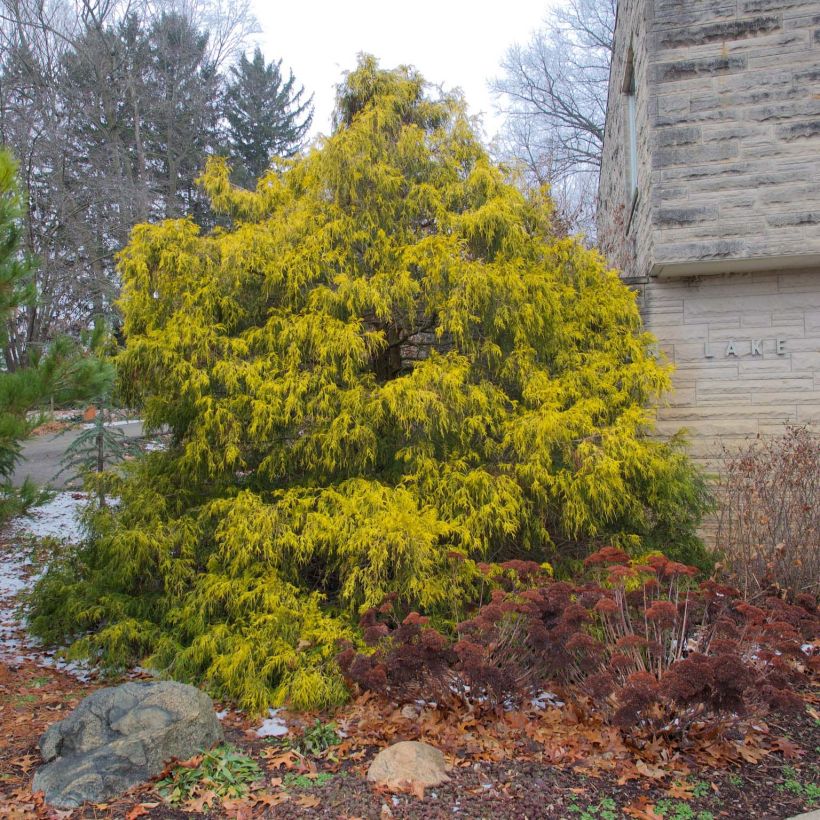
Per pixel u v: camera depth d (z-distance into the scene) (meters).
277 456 5.46
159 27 21.44
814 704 4.41
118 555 5.10
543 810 3.25
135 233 5.64
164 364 5.26
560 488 5.40
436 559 4.93
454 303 5.42
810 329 6.90
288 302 5.62
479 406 5.49
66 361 4.46
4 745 3.88
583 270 6.41
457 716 4.07
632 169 9.23
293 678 4.37
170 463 5.78
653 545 5.89
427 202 5.88
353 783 3.46
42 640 5.59
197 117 22.58
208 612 4.94
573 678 4.20
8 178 4.42
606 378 5.93
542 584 4.84
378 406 5.22
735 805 3.32
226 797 3.33
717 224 6.57
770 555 5.82
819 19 6.40
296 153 6.39
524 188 6.36
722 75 6.59
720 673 3.47
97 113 19.38
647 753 3.70
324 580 5.30
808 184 6.39
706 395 7.08
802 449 5.95
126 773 3.44
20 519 9.41
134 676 4.94
